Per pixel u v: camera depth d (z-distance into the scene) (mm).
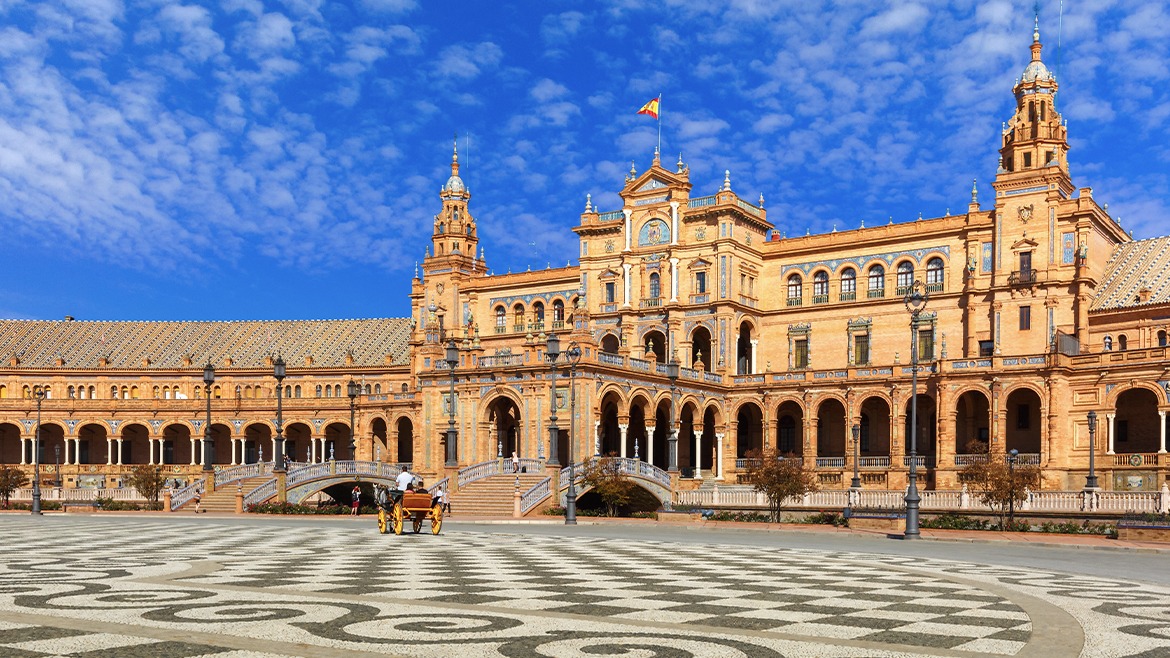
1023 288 82000
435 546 33000
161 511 72438
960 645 13641
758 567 25547
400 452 115375
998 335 82938
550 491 64375
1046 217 81625
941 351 86312
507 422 84312
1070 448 75500
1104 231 86438
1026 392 79688
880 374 83625
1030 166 83250
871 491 59062
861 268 91312
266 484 72750
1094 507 50812
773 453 63344
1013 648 13484
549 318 103500
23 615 15398
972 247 85188
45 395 123875
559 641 13406
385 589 19188
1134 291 80125
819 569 25234
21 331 130250
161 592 18469
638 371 79375
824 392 85875
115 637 13391
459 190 110875
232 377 125375
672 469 73562
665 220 94125
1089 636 14555
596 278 98062
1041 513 52188
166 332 132875
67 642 13000
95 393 124812
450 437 67438
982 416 82625
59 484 113688
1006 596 19438
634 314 94750
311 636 13594
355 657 12172
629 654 12578
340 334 130125
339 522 54875
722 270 90688
